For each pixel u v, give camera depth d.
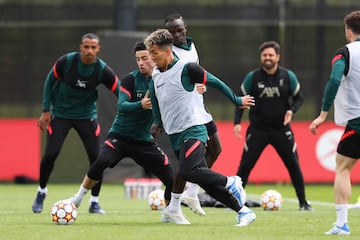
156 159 33.69
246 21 86.00
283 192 64.94
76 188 69.19
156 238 25.91
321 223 32.34
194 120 29.16
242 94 41.81
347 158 27.58
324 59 87.31
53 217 31.17
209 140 36.38
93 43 37.41
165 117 29.58
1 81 87.06
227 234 27.25
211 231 28.23
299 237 26.64
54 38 87.88
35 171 75.19
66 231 28.20
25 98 87.25
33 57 87.44
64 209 31.17
